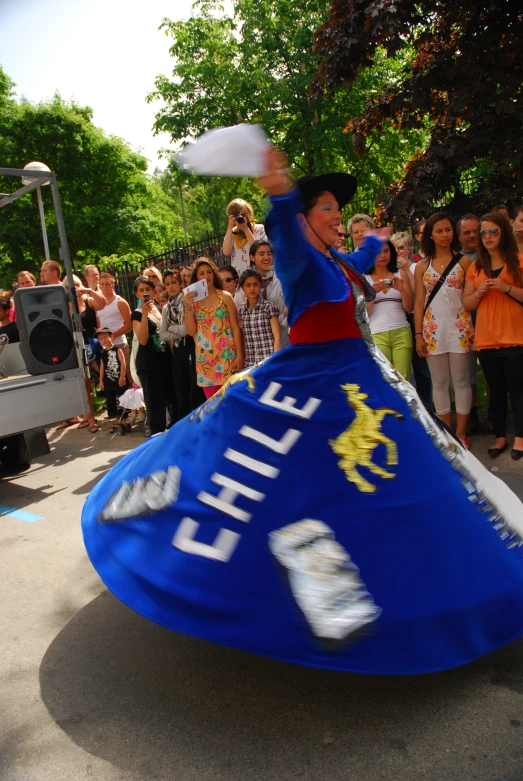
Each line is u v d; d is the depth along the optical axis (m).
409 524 2.22
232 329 5.48
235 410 2.55
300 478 2.31
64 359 6.01
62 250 6.04
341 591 2.12
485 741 2.17
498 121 7.04
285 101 15.12
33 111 24.39
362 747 2.20
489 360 4.77
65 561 4.11
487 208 7.66
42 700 2.65
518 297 4.58
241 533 2.28
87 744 2.36
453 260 4.94
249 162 2.04
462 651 2.18
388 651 2.09
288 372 2.52
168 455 2.75
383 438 2.37
